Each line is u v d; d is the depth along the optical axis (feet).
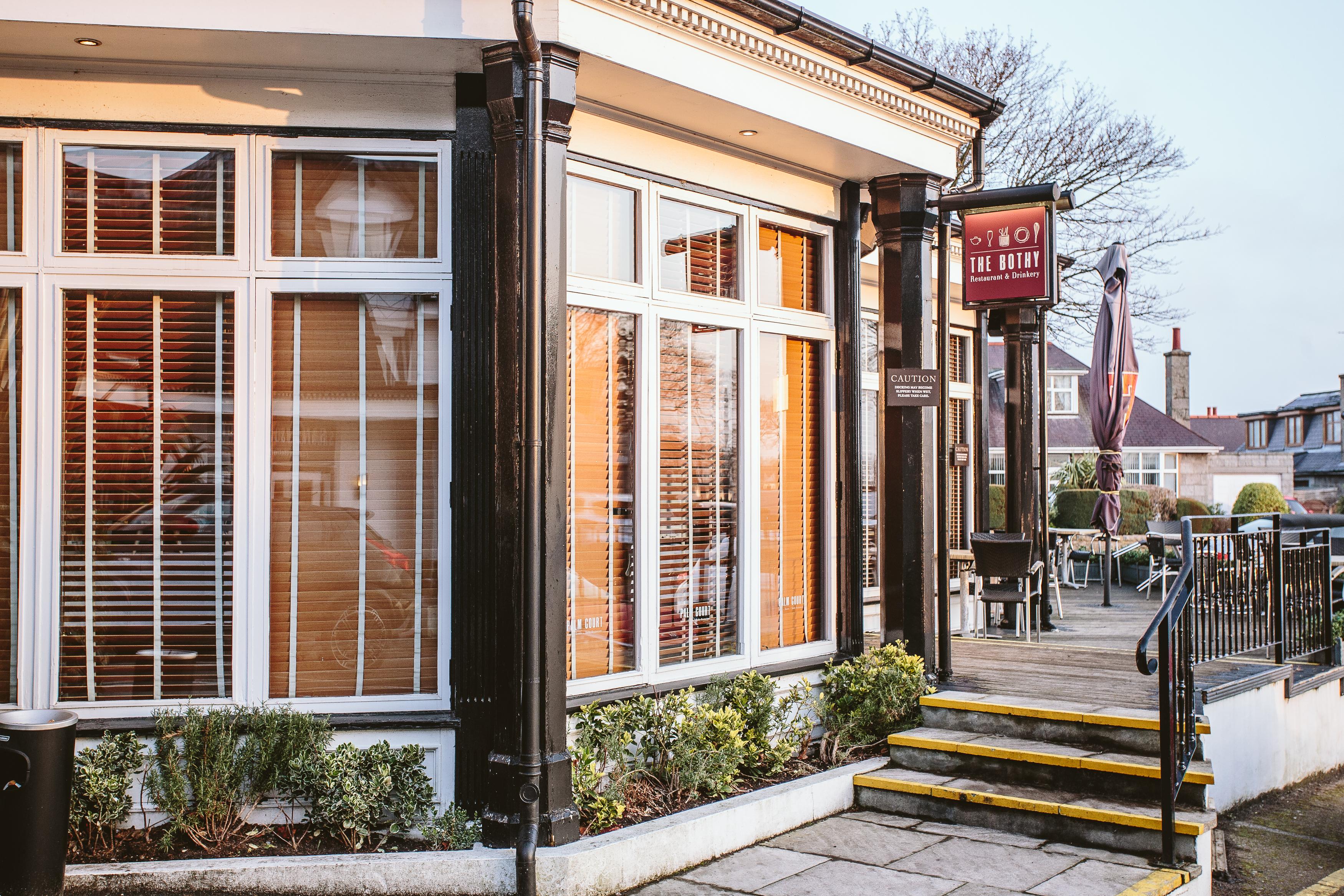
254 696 18.20
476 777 17.71
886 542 25.20
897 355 25.12
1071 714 21.18
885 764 22.26
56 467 18.07
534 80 17.01
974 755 21.13
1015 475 38.06
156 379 18.38
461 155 18.02
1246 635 23.94
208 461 18.45
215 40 16.83
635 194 21.31
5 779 14.73
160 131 18.03
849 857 18.45
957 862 18.06
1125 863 17.85
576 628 20.31
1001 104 25.80
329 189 18.69
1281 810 22.66
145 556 18.31
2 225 18.10
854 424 25.53
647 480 21.24
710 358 22.91
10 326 18.12
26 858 14.62
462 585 17.80
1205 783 18.66
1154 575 46.91
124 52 17.33
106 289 18.17
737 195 23.16
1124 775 19.53
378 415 18.80
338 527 18.66
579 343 20.44
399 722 17.85
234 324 18.40
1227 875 19.03
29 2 16.06
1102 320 40.88
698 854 18.22
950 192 28.32
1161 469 112.16
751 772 21.02
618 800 18.37
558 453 17.48
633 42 18.35
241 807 17.28
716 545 22.93
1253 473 128.88
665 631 21.79
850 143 22.82
